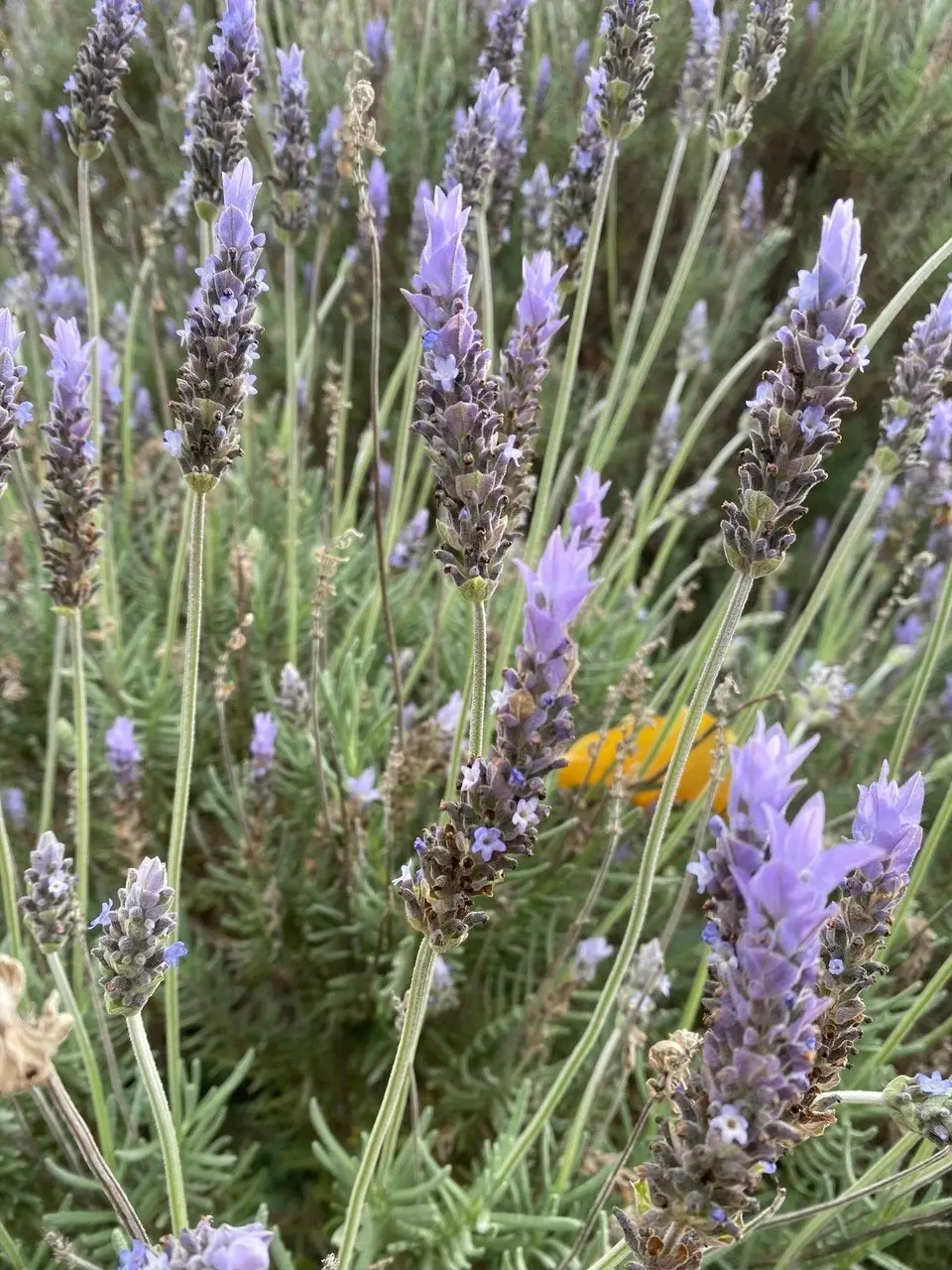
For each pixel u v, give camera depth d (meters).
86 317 0.40
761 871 0.11
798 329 0.15
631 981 0.24
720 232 0.61
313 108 0.56
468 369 0.15
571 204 0.28
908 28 0.62
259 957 0.33
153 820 0.38
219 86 0.25
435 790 0.35
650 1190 0.13
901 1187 0.25
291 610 0.37
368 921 0.32
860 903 0.16
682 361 0.41
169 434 0.19
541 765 0.13
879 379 0.59
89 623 0.40
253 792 0.31
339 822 0.33
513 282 0.58
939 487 0.36
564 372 0.29
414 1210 0.25
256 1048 0.31
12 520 0.38
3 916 0.33
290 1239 0.31
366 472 0.52
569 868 0.34
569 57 0.58
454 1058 0.31
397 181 0.56
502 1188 0.25
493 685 0.31
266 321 0.56
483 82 0.29
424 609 0.42
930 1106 0.17
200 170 0.26
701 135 0.58
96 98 0.26
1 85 0.61
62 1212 0.25
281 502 0.47
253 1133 0.33
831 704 0.34
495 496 0.16
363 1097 0.33
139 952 0.16
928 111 0.56
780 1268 0.26
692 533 0.58
